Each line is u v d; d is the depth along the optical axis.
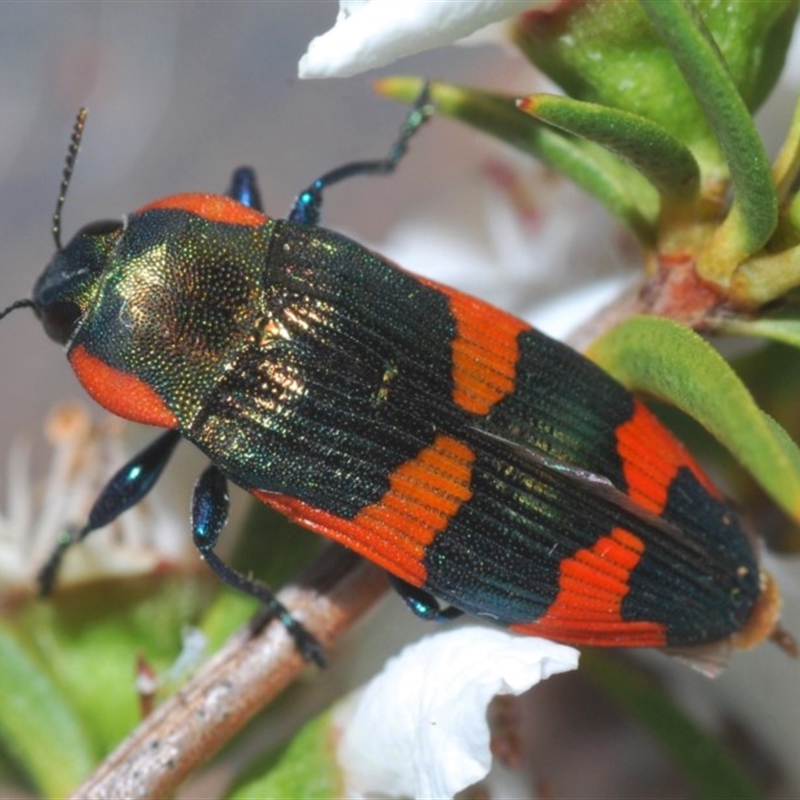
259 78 0.10
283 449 0.07
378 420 0.07
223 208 0.07
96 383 0.07
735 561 0.07
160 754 0.07
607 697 0.07
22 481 0.07
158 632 0.07
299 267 0.07
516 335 0.07
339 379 0.07
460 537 0.07
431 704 0.07
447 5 0.06
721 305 0.07
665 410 0.07
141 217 0.07
